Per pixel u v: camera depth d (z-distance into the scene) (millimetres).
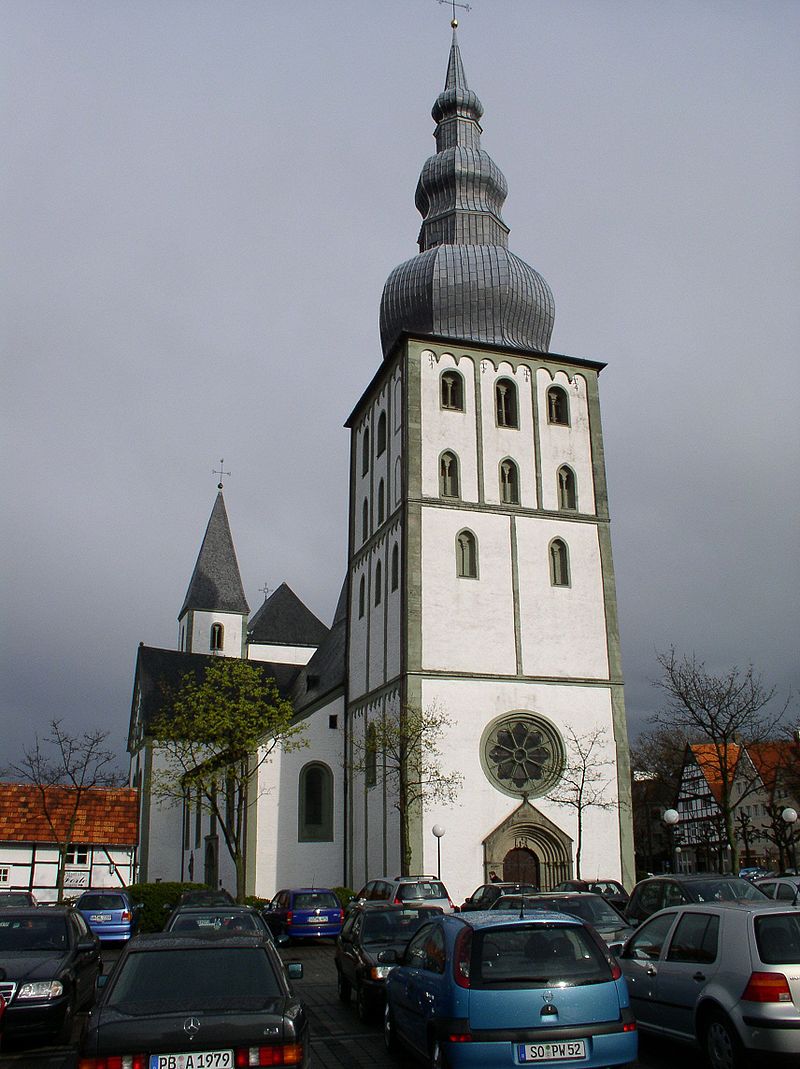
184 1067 10023
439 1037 11906
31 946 18016
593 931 12562
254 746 49031
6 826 57750
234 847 48750
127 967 11297
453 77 61594
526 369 51594
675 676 44656
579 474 50688
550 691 46344
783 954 12508
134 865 59500
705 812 79312
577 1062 11492
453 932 12781
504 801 44219
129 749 85125
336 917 34875
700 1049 13258
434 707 44625
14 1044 16781
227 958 11477
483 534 47938
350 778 51406
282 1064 10188
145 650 82188
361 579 53406
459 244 56125
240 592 94625
